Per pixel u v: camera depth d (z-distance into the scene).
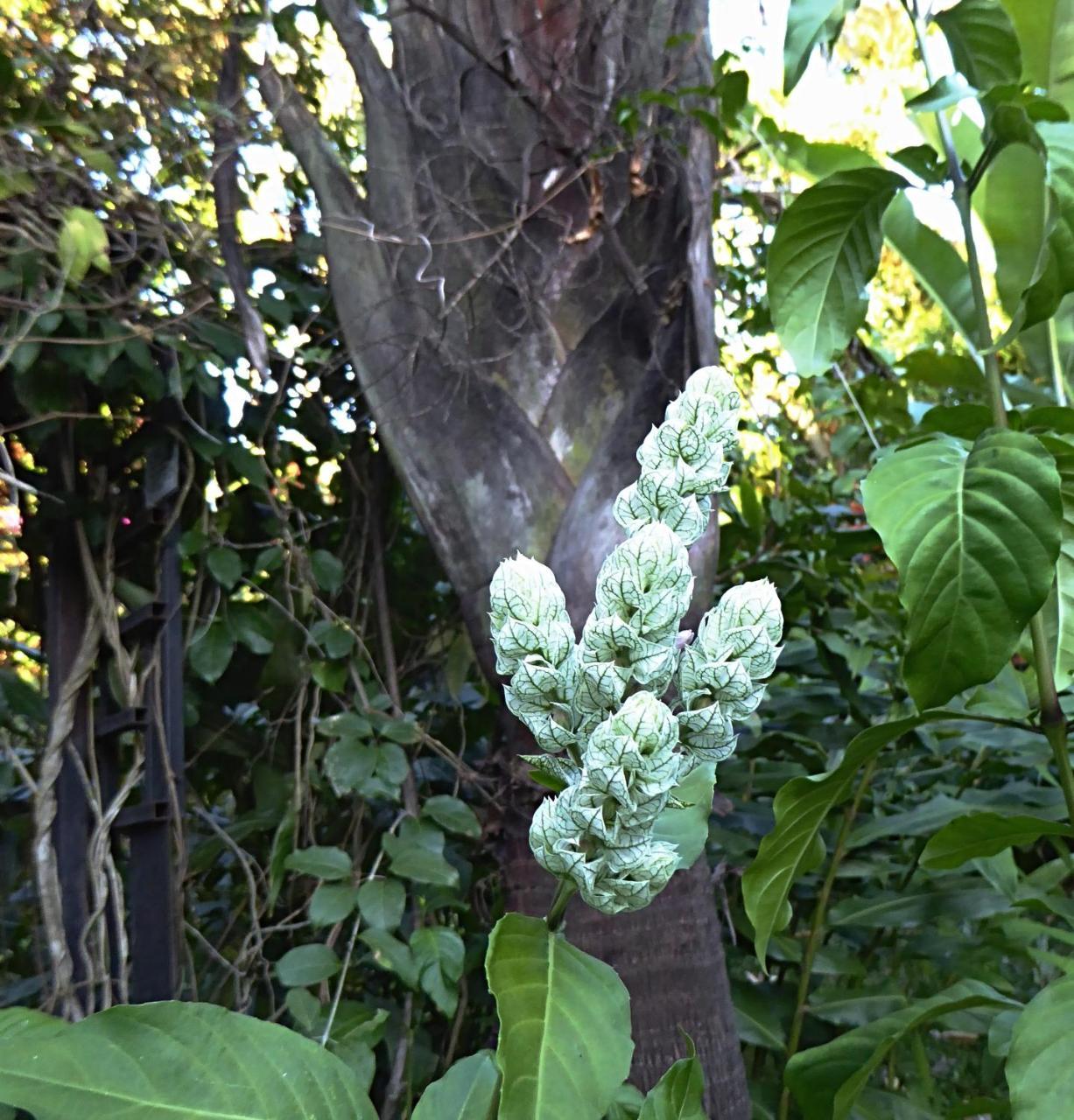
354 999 1.27
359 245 1.10
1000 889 1.12
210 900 1.37
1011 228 1.19
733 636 0.44
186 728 1.36
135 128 1.21
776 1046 1.17
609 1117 0.73
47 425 1.19
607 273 1.08
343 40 1.12
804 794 0.81
